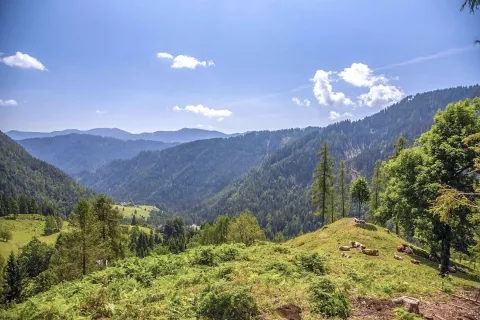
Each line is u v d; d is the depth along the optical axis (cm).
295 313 955
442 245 2486
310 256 1745
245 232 4872
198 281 1372
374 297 1125
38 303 1207
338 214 6425
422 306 1063
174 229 16675
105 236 3847
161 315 977
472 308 1071
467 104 2528
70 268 3319
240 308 930
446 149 2408
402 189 2834
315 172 5144
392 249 2823
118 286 1430
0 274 4331
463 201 1216
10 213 15762
